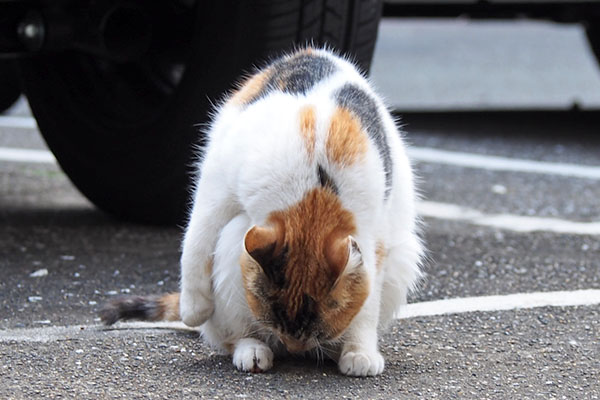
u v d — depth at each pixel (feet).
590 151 45.19
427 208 33.86
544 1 48.44
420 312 22.39
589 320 21.91
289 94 18.80
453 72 75.10
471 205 34.50
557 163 42.34
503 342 20.40
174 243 28.48
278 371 18.45
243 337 19.01
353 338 18.61
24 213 32.12
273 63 22.31
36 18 26.61
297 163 17.30
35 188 36.42
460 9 50.65
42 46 26.84
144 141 28.25
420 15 50.44
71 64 30.27
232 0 25.82
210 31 26.27
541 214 33.32
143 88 30.07
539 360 19.29
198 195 18.75
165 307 20.94
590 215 33.30
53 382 17.37
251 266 17.12
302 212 16.98
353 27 26.43
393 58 81.30
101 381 17.52
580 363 19.13
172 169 28.02
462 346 20.15
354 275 16.94
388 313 20.20
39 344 19.58
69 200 34.55
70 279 24.79
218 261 18.35
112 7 27.12
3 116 53.36
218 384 17.58
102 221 31.12
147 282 24.75
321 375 18.29
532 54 86.38
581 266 26.84
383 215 18.39
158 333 20.63
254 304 17.19
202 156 21.86
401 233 19.84
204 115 26.91
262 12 25.57
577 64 81.35
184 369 18.40
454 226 31.37
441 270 26.16
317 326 16.98
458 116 55.01
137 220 30.53
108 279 24.89
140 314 21.07
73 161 30.27
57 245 28.04
